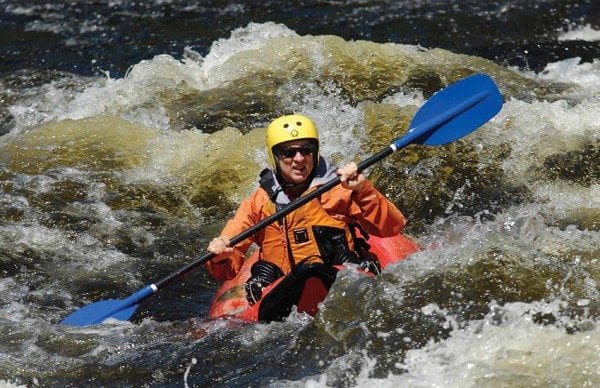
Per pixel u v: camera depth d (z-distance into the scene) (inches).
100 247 1041.5
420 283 827.4
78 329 855.1
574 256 892.6
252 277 851.4
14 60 1601.9
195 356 789.2
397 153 1158.3
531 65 1489.9
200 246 1042.1
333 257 836.6
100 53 1621.6
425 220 1059.9
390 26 1664.6
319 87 1374.3
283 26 1529.3
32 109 1408.7
